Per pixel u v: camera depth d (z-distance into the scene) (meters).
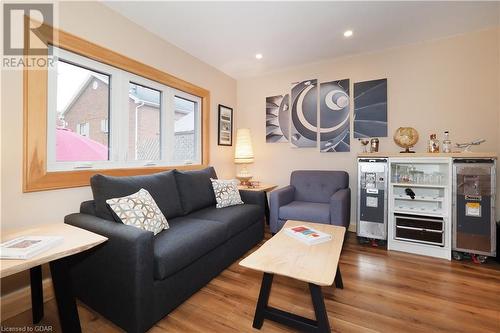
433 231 2.38
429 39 2.78
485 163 2.21
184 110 3.16
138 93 2.53
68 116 1.93
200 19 2.35
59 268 1.24
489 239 2.20
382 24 2.46
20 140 1.59
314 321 1.34
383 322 1.45
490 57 2.55
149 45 2.53
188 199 2.40
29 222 1.64
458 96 2.69
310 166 3.52
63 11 1.82
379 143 3.06
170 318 1.50
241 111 4.05
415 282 1.90
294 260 1.36
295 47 2.96
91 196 2.02
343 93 3.26
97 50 2.03
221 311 1.57
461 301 1.65
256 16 2.31
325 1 2.10
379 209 2.66
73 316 1.26
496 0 2.08
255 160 3.94
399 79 2.96
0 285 1.52
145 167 2.51
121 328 1.40
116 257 1.36
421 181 2.63
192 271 1.71
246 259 1.38
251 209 2.60
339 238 1.73
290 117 3.64
